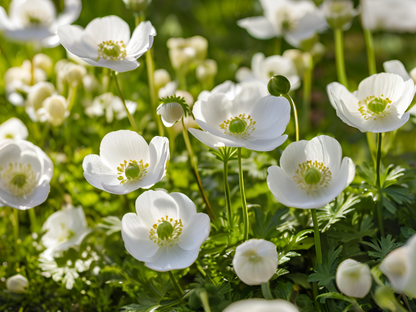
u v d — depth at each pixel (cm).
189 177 81
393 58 129
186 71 95
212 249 70
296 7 98
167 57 127
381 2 103
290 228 71
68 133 88
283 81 69
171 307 68
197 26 146
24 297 75
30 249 78
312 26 98
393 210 71
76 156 82
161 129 81
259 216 72
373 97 69
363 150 87
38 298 76
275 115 67
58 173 84
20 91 89
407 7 103
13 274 77
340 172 64
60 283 75
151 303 69
